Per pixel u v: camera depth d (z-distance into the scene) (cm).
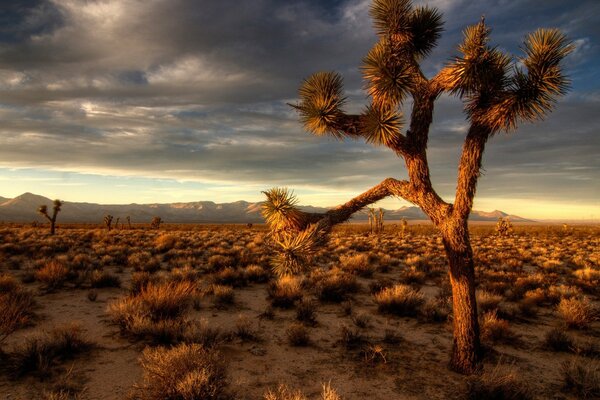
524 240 4381
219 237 3747
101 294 1150
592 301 1254
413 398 550
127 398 504
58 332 699
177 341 720
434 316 963
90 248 2491
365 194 607
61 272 1299
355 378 616
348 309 1011
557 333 801
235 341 768
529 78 496
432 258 2305
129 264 1752
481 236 5431
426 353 734
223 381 513
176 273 1415
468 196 581
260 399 531
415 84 550
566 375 606
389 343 788
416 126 583
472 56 497
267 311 966
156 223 6606
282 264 514
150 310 843
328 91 597
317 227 528
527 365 691
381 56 555
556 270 1934
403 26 581
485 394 537
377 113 536
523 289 1323
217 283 1334
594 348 754
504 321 874
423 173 587
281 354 712
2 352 630
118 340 739
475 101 552
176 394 468
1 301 833
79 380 564
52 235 3353
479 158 565
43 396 511
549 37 497
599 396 565
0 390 521
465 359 630
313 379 609
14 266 1570
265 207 549
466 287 621
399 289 1091
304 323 910
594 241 4338
